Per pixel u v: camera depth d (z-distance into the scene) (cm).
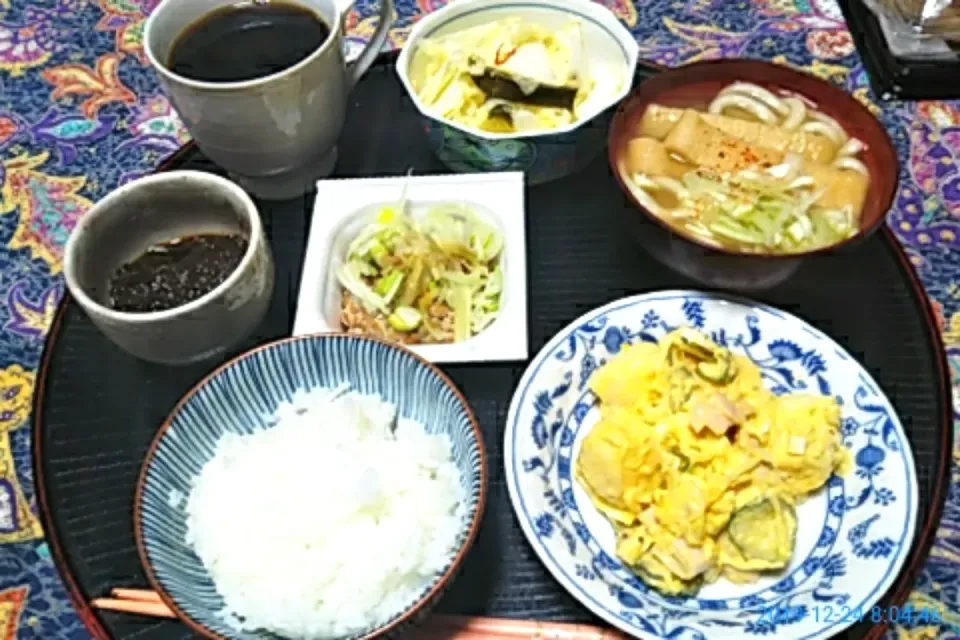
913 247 51
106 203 43
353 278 48
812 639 36
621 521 41
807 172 48
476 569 40
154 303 43
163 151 58
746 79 52
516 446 42
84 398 46
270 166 49
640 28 63
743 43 62
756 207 47
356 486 40
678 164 50
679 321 46
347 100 52
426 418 42
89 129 60
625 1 65
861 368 44
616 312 46
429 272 48
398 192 50
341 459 41
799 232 46
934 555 41
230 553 39
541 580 40
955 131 57
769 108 51
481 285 48
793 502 42
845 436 43
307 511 39
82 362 47
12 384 48
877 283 47
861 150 49
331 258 48
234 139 47
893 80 59
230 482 40
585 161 52
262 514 39
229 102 44
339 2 48
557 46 53
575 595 38
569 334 45
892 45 60
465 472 39
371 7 64
